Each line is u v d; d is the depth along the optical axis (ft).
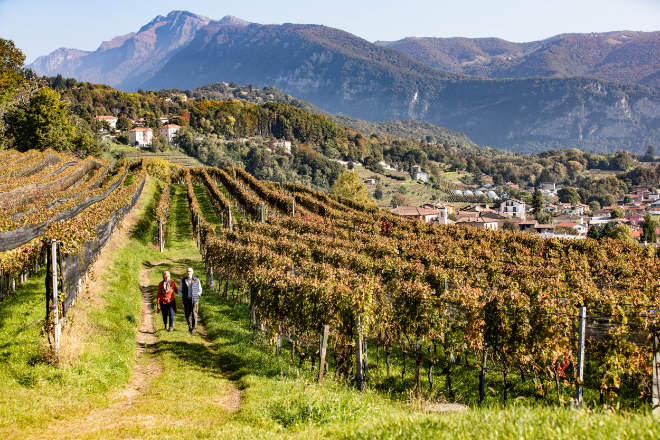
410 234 118.21
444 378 45.98
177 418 28.73
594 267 89.25
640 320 38.47
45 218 63.52
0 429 23.58
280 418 27.63
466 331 43.37
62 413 27.71
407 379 45.44
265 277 53.67
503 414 20.44
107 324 47.39
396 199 566.77
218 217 161.68
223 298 74.28
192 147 629.51
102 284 62.08
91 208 88.28
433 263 80.79
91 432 24.66
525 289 59.00
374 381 44.55
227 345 48.01
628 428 16.80
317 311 45.68
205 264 93.30
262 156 612.70
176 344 47.52
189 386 35.70
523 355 40.52
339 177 296.92
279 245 85.05
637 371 37.47
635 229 361.10
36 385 31.04
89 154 294.25
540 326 39.55
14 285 52.16
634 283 71.51
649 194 604.49
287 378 38.83
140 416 28.50
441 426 19.67
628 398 39.34
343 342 43.93
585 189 652.89
